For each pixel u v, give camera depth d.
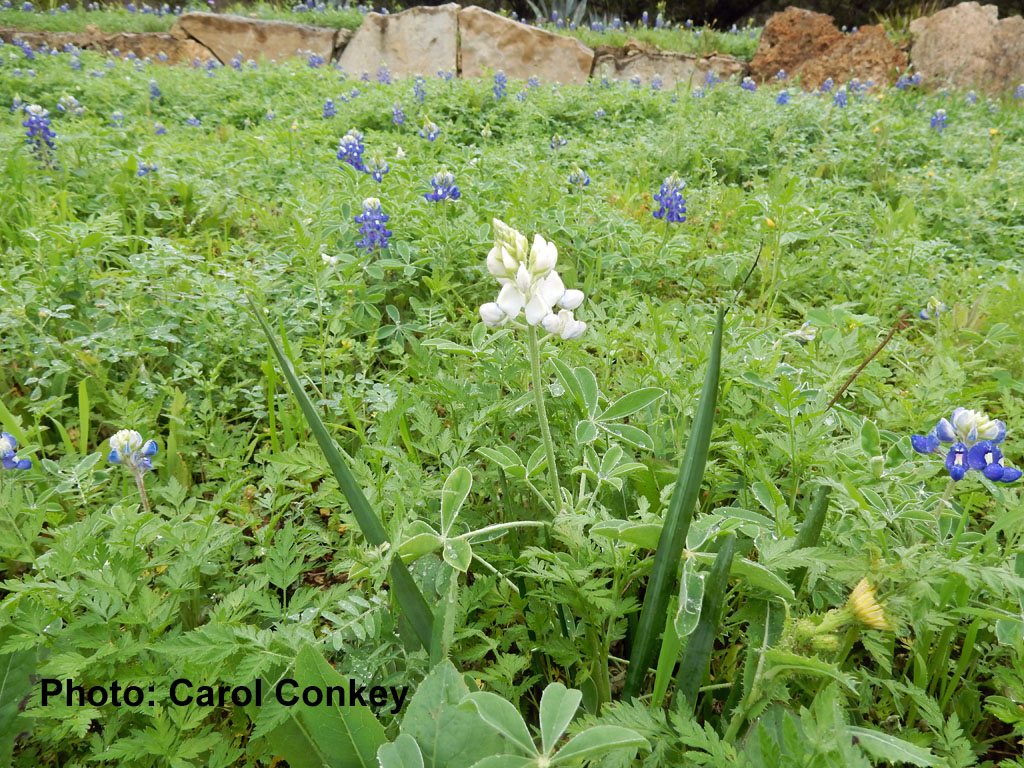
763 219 4.39
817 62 12.87
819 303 4.31
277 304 3.56
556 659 1.66
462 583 2.03
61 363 2.96
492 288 3.94
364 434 2.69
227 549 2.01
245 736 1.67
